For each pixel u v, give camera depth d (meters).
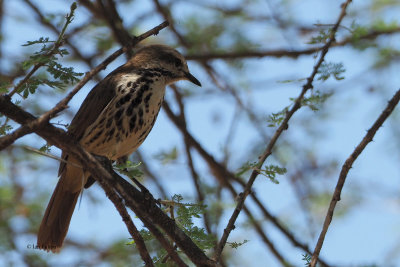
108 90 10.77
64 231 10.42
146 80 11.17
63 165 10.51
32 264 12.78
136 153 13.92
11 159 13.34
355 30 11.56
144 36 7.29
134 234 7.32
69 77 7.20
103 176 6.85
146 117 10.93
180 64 12.09
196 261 7.96
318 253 7.63
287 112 9.16
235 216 8.18
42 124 6.50
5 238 12.75
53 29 13.54
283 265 12.40
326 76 9.25
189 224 8.11
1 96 6.67
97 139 10.59
